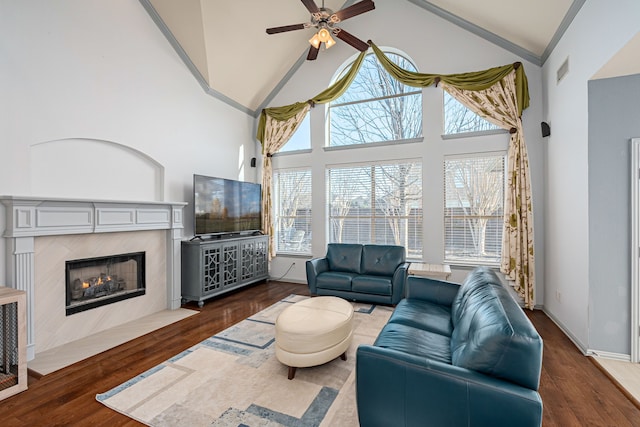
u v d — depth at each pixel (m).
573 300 2.92
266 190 5.56
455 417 1.31
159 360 2.53
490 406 1.25
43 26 2.75
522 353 1.26
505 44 4.03
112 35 3.35
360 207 5.03
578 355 2.61
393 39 4.72
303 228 5.51
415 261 4.59
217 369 2.37
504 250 3.94
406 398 1.40
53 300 2.82
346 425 1.73
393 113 4.94
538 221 3.89
